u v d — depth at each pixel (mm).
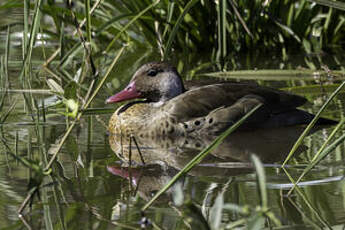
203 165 9531
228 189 8312
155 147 10812
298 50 17734
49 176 8945
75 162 9633
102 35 18344
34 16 11500
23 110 12422
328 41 17891
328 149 8211
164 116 11711
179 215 7457
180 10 16297
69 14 16469
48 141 10672
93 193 8266
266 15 17141
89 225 7223
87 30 10156
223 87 12086
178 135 11617
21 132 11180
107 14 17250
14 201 7906
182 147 10805
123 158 9938
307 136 11109
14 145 10398
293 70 15102
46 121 11859
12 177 8797
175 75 12344
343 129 11297
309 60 16688
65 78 14984
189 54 17547
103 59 16953
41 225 7223
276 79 14930
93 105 12883
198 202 7820
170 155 10203
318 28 17719
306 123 11922
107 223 7266
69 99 9016
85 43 9820
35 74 15344
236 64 16406
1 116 12055
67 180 8781
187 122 11633
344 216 7398
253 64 16359
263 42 17609
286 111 12008
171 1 13844
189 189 8344
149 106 12125
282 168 9250
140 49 18031
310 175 8852
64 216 7473
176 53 17656
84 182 8711
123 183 8656
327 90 13727
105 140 10992
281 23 16875
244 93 12008
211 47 17781
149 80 12266
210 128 11609
